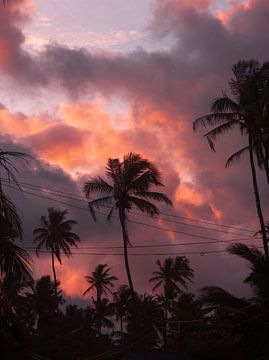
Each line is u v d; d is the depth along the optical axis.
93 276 89.06
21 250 12.11
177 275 82.06
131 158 43.12
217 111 37.66
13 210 12.24
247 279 26.91
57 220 72.25
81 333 65.31
